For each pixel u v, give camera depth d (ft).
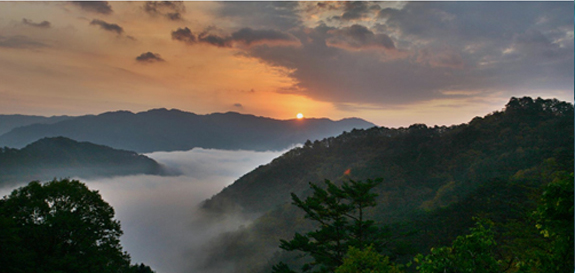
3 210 66.49
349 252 37.27
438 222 163.73
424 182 391.45
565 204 23.80
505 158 330.13
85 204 79.97
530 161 289.12
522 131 403.34
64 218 68.44
